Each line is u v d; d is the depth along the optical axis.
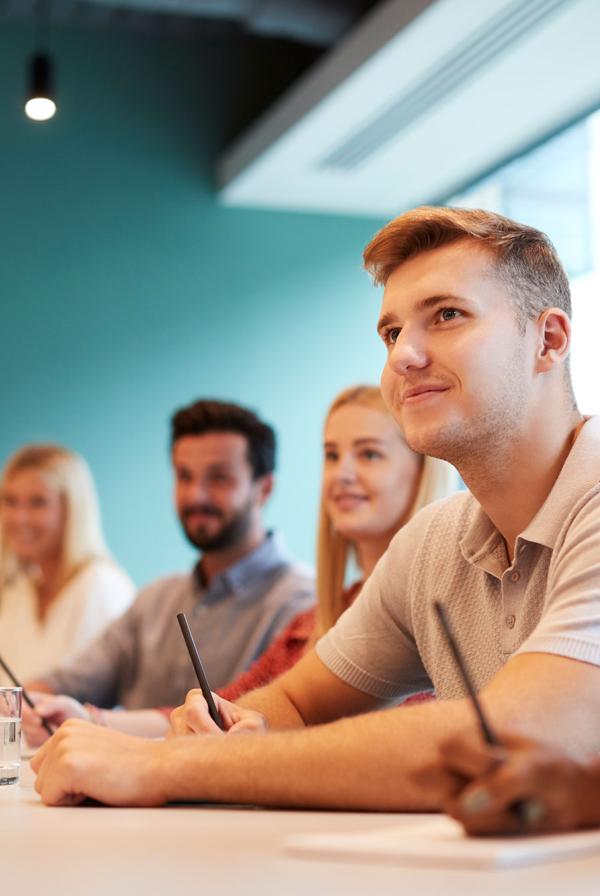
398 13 4.11
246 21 4.89
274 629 3.33
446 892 0.75
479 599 1.67
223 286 5.69
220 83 5.81
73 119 5.60
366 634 1.88
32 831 1.10
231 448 3.48
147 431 5.53
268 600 3.38
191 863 0.89
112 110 5.66
